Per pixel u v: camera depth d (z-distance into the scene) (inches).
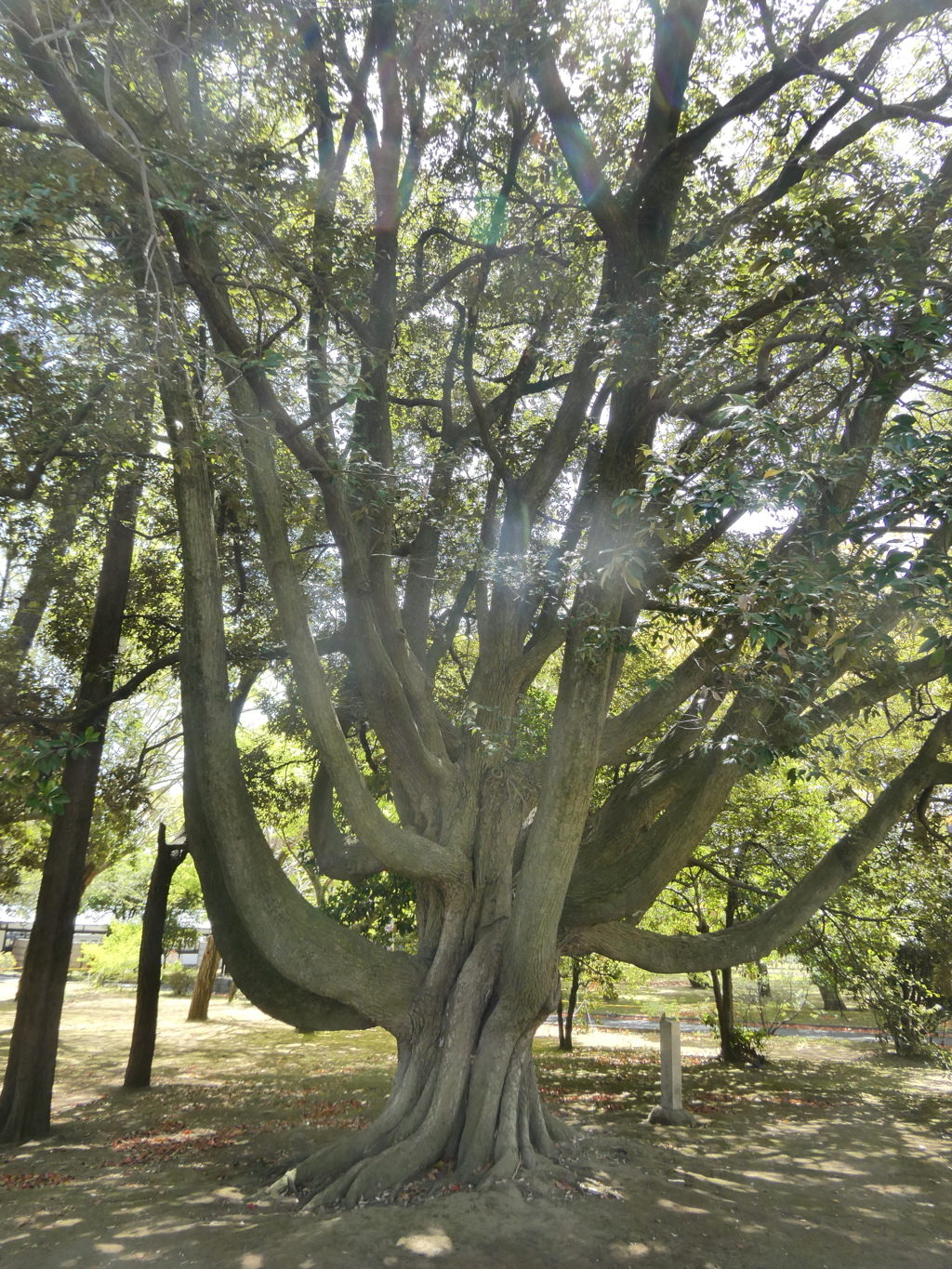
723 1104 479.5
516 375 423.5
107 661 453.7
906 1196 305.1
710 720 364.5
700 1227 257.6
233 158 305.4
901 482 154.3
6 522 408.2
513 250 392.8
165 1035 765.3
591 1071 592.7
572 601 324.8
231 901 327.3
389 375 412.8
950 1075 585.3
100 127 220.1
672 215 334.0
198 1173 325.1
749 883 548.4
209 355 250.1
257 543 464.1
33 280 253.8
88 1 231.0
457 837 336.8
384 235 376.2
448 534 410.0
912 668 309.0
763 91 303.3
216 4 294.2
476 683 368.2
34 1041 411.2
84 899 1101.1
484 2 308.2
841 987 537.0
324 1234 239.5
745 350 293.7
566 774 287.0
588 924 332.5
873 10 280.5
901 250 231.6
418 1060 309.6
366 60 353.7
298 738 504.1
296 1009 333.1
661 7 328.5
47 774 258.2
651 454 196.2
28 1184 311.4
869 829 348.2
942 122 307.6
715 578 186.1
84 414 303.6
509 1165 279.6
